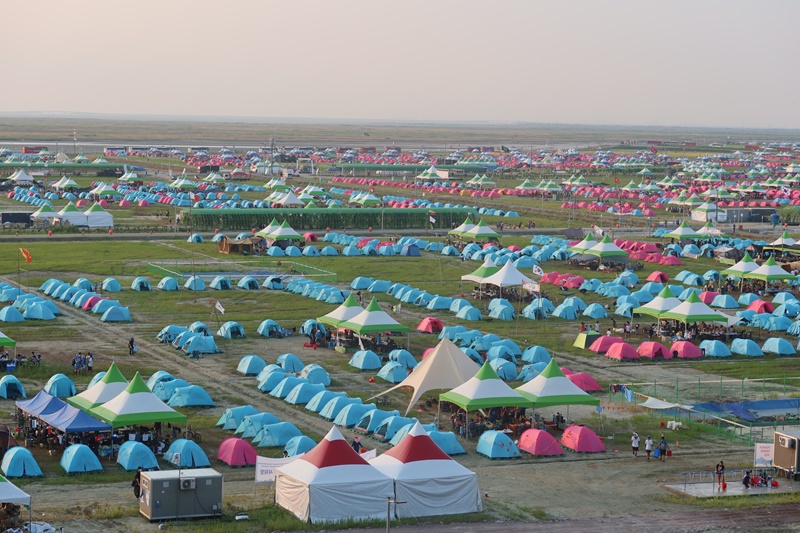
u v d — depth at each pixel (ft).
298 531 183.73
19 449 214.07
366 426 253.44
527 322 410.31
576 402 259.39
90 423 228.43
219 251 572.10
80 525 180.96
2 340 296.51
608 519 197.16
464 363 280.92
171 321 389.39
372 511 192.03
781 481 226.99
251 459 228.43
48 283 438.40
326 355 341.21
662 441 242.78
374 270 524.93
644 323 412.16
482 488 216.13
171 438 237.86
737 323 407.03
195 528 180.75
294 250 567.18
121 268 506.07
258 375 304.71
